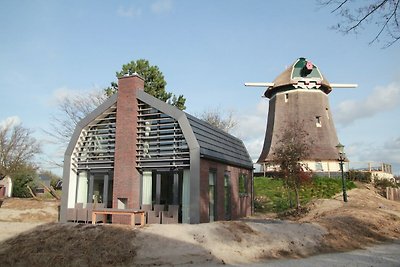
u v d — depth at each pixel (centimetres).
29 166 3662
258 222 1574
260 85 3894
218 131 1983
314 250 1271
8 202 2394
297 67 3788
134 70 2883
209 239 1168
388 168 3481
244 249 1155
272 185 2911
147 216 1491
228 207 1891
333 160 3359
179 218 1534
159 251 1071
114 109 1727
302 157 2139
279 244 1245
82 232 1202
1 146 3466
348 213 1894
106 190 1694
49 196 3481
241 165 2081
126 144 1612
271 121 3841
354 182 3069
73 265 1022
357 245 1411
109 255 1056
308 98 3688
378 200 2570
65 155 1725
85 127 1744
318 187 2791
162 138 1602
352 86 3894
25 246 1150
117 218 1567
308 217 1973
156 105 1596
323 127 3612
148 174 1617
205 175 1563
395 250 1312
